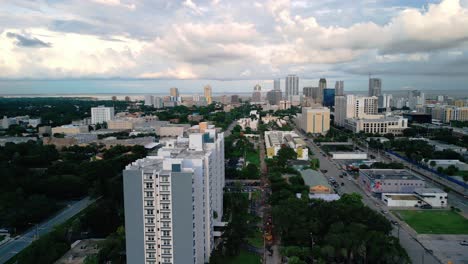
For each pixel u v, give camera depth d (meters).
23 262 174.88
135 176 151.25
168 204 151.12
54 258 183.12
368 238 175.00
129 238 154.88
